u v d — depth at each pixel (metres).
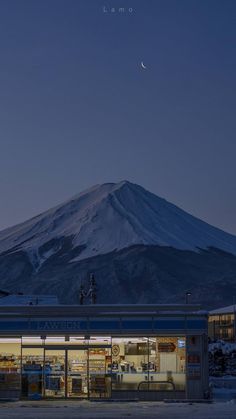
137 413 30.41
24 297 66.19
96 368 37.75
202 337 37.47
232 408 32.84
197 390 37.06
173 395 37.12
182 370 37.41
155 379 37.38
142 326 37.66
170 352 37.59
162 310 38.03
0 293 70.69
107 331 37.69
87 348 37.88
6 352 38.00
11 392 37.59
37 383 37.72
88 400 37.19
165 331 37.50
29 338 38.03
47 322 37.88
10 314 37.94
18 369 37.84
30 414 30.12
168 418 28.09
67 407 33.59
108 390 37.50
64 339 38.00
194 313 37.56
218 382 54.25
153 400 37.12
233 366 73.81
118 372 37.59
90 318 37.91
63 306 38.03
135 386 37.41
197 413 30.36
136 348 37.78
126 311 37.97
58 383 37.69
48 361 37.88
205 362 37.31
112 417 28.58
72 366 37.81
